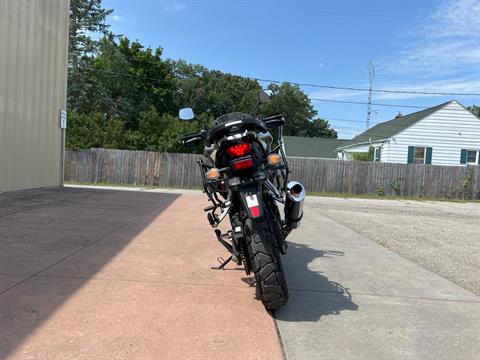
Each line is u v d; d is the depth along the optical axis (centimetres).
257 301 371
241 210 365
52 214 754
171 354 268
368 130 3359
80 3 3466
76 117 2380
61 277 404
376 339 311
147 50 3947
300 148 3606
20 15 1038
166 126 2723
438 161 2409
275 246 352
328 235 755
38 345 270
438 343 310
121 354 264
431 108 2564
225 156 368
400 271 515
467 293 436
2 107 978
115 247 536
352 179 2189
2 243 520
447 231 912
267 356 274
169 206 984
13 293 355
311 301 388
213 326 314
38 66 1149
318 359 275
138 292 377
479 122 2395
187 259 500
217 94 4853
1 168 991
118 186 2016
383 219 1091
